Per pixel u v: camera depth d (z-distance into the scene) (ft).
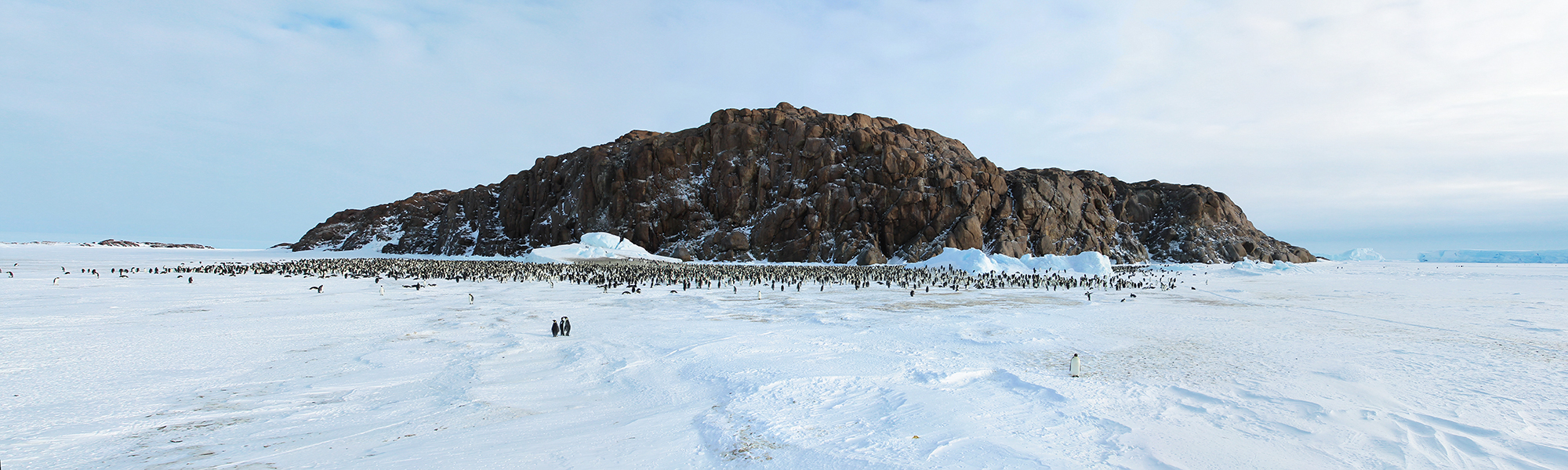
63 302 100.63
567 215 335.26
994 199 311.06
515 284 154.20
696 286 148.36
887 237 295.07
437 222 432.66
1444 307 105.29
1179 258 327.06
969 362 53.16
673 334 70.59
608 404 40.47
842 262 281.95
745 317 87.40
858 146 322.55
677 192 321.73
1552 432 32.89
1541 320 84.89
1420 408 37.83
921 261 279.49
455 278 172.35
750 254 299.38
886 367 51.13
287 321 80.02
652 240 313.12
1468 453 29.71
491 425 35.29
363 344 62.75
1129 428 33.47
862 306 106.01
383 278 174.81
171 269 199.31
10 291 117.80
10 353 55.01
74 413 36.96
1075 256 234.79
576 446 31.19
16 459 28.89
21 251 461.78
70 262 272.31
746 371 49.32
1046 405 38.73
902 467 27.94
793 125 332.39
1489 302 116.16
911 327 77.05
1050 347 61.46
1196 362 53.57
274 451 30.37
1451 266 375.45
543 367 52.47
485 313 91.61
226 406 39.32
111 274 179.42
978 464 28.32
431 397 41.98
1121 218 360.89
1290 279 202.08
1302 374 48.42
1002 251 281.54
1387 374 47.96
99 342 61.41
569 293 128.98
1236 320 85.92
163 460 29.12
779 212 302.86
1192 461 28.60
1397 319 86.99
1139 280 182.19
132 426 34.58
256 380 46.50
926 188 301.63
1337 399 40.16
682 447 31.17
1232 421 35.24
